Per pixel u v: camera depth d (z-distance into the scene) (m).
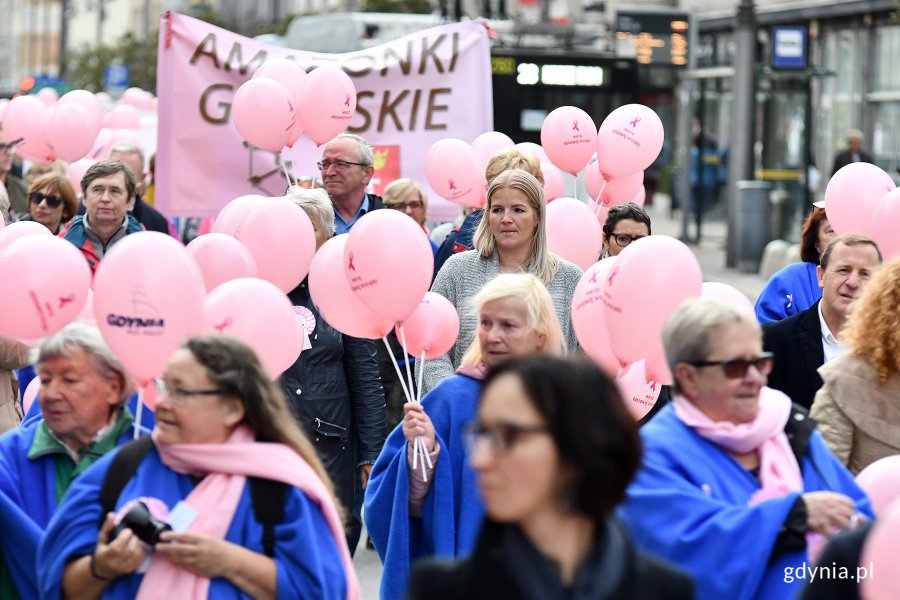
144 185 17.34
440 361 9.70
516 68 29.06
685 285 7.63
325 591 5.95
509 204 9.79
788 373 9.20
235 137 15.23
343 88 13.19
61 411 6.64
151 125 22.20
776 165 35.97
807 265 11.68
